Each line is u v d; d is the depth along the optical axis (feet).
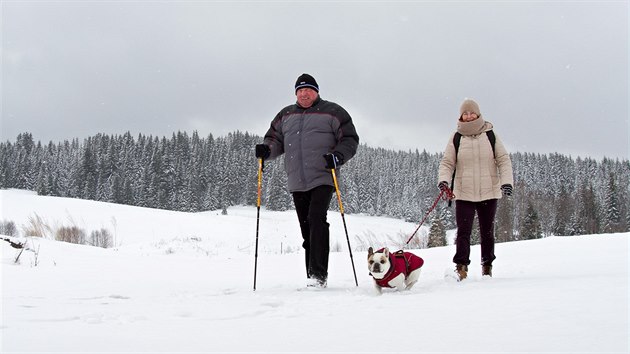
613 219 213.87
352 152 16.30
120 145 368.89
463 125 17.31
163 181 327.67
